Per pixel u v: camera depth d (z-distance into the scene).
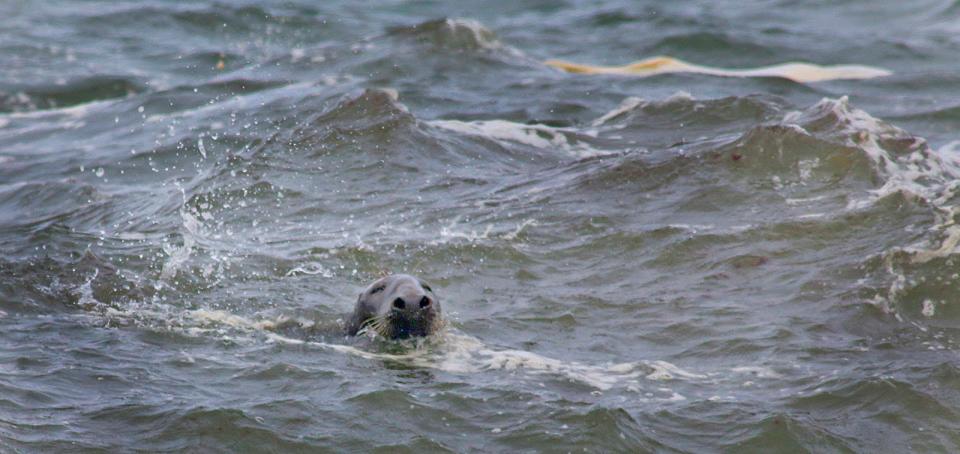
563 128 39.88
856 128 32.94
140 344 23.55
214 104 45.12
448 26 51.50
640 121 39.88
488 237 29.56
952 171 32.00
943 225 27.56
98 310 25.97
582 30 60.50
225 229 31.23
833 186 30.67
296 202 32.78
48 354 22.83
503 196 32.50
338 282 27.70
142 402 20.36
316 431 19.48
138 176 37.69
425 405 20.33
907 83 45.81
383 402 20.36
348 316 25.56
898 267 26.02
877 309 24.50
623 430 19.47
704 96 44.31
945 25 59.59
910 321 24.05
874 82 46.16
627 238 29.03
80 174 38.28
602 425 19.52
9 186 37.50
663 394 21.09
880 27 59.91
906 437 19.55
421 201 32.50
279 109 42.91
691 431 19.67
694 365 22.58
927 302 24.69
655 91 45.22
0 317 25.34
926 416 20.06
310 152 35.69
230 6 65.12
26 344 23.45
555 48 56.66
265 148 36.06
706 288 26.34
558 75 47.97
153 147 40.06
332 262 28.70
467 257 28.59
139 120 44.34
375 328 23.52
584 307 25.70
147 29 61.44
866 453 19.09
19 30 60.50
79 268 28.50
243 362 22.42
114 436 19.22
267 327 24.86
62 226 32.25
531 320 25.08
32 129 45.03
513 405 20.41
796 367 22.14
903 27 59.78
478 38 51.19
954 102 42.59
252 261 28.88
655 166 32.78
